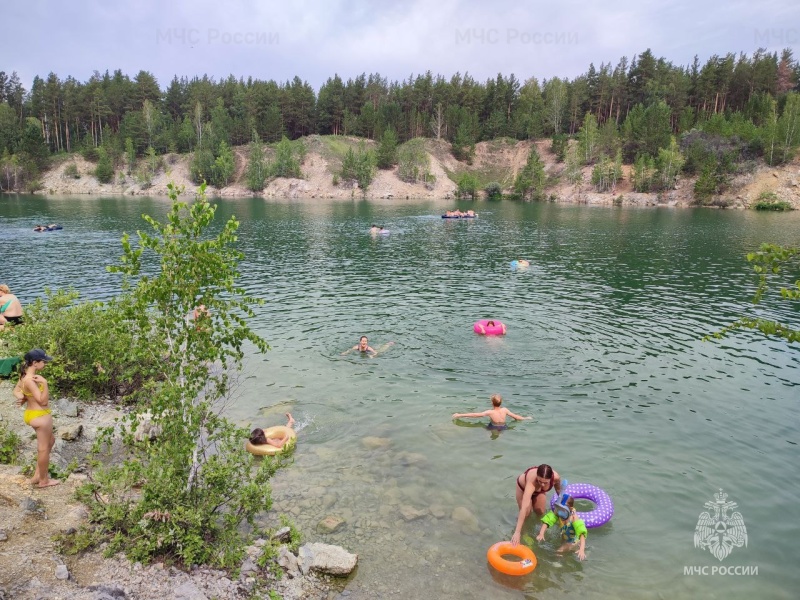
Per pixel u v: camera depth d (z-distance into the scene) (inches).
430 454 487.2
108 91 6215.6
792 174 3885.3
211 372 672.4
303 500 415.8
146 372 360.2
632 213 3452.3
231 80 6850.4
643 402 596.1
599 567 348.2
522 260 1507.1
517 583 333.1
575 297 1115.3
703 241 2058.3
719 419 556.1
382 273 1395.2
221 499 354.6
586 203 4493.1
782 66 5684.1
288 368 696.4
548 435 522.3
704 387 638.5
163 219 2637.8
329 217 3075.8
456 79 6535.4
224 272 348.8
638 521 393.4
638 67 5703.7
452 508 409.7
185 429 354.0
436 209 3777.1
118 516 331.6
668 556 358.3
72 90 5999.0
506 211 3651.6
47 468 380.5
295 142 5895.7
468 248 1878.7
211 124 5861.2
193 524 330.6
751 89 5167.3
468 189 5118.1
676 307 1029.8
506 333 844.0
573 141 5575.8
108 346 585.0
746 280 1314.0
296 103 6284.5
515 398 606.5
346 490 430.3
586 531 374.3
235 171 5565.9
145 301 337.7
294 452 489.4
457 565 348.8
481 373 679.7
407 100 6653.5
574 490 412.8
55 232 2185.0
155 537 318.7
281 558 340.2
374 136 6269.7
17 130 5762.8
